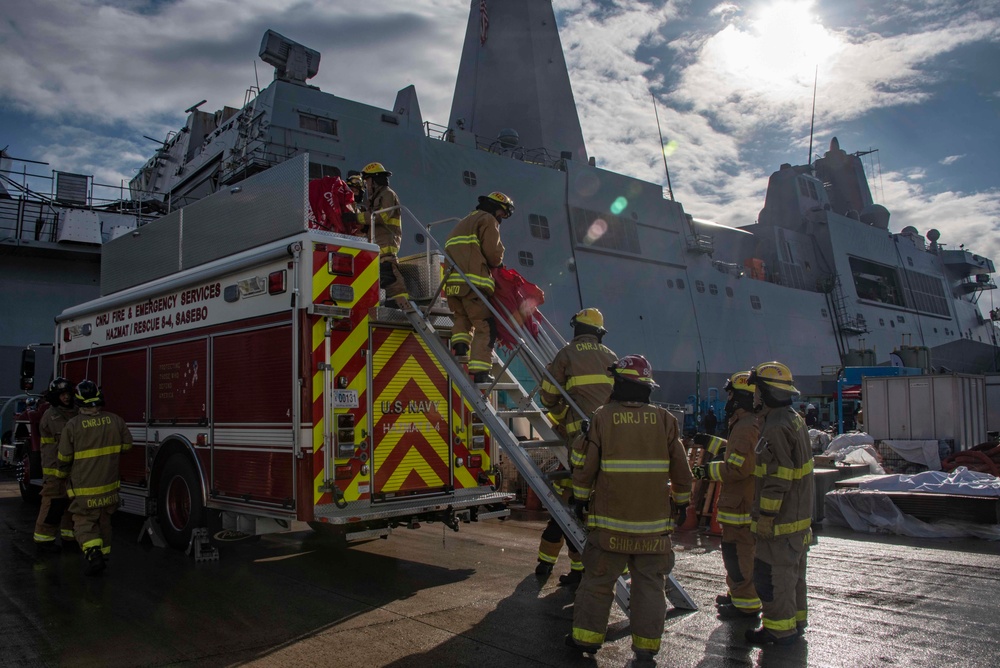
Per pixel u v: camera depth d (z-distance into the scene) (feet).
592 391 16.61
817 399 87.25
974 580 19.19
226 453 20.38
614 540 12.41
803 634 14.40
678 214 89.66
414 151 62.54
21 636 14.28
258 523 19.34
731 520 15.70
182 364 22.45
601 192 79.30
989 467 36.83
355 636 14.38
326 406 18.28
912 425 45.16
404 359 20.21
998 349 138.82
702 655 13.28
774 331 98.12
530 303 19.33
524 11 82.89
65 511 22.80
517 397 19.76
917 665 12.67
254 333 19.63
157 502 23.68
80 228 57.06
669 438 12.76
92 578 19.38
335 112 59.00
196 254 23.39
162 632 14.60
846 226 118.01
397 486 19.62
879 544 24.71
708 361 86.48
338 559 21.94
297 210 19.57
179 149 77.71
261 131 55.11
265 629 14.83
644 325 79.20
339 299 18.72
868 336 115.03
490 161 68.85
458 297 18.89
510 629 14.84
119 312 26.11
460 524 28.76
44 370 57.57
